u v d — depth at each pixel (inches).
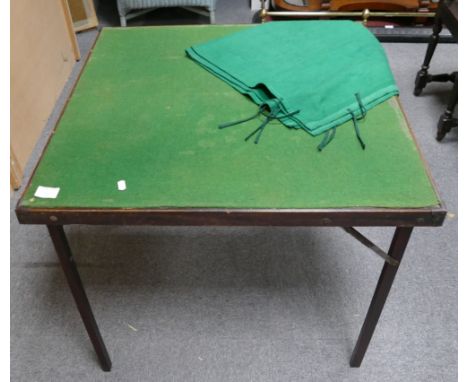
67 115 48.8
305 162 42.7
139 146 44.8
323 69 52.1
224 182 40.9
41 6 87.7
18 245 69.1
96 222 39.5
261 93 50.3
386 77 50.8
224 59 55.2
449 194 75.5
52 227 40.8
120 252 68.0
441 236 69.2
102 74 54.7
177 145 44.8
